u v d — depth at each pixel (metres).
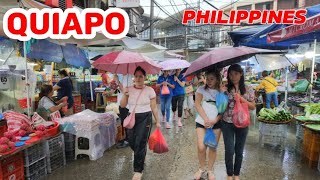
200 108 3.67
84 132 4.84
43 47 5.73
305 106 6.77
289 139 6.29
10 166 3.57
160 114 9.57
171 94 7.55
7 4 4.07
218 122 3.71
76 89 9.53
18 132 4.11
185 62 7.86
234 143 3.62
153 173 4.28
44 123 4.55
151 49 8.05
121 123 5.77
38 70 8.87
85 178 4.10
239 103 3.45
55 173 4.29
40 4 4.39
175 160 4.87
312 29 4.00
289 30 4.80
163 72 7.68
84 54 8.03
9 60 6.00
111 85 8.50
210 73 3.66
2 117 3.83
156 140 3.96
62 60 6.52
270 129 5.81
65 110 5.98
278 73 13.43
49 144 4.32
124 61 3.95
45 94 5.35
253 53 3.47
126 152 5.33
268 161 4.79
